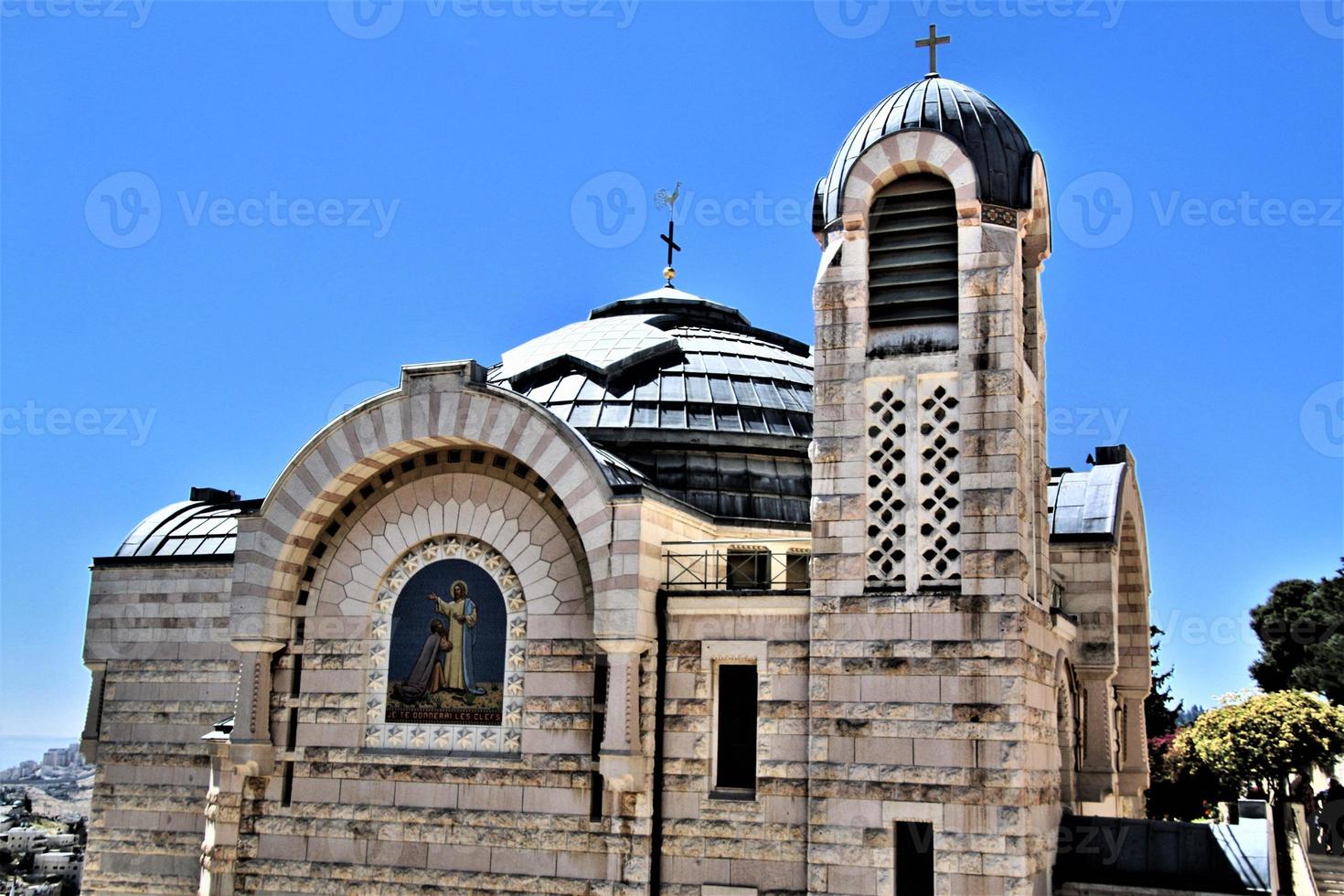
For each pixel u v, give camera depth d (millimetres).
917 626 26000
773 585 32062
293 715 31203
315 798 30406
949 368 27016
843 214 28312
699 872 27172
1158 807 53500
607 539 27938
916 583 26297
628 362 37000
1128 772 38875
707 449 35156
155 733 36875
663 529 29125
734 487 34781
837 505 27109
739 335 42281
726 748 27969
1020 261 27938
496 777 28969
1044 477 28812
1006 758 24891
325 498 31109
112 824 36688
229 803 30969
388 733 30328
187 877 35562
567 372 38000
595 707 28484
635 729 27406
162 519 39875
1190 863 26812
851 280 27984
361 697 30641
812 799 26062
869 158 28156
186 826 35969
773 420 36469
